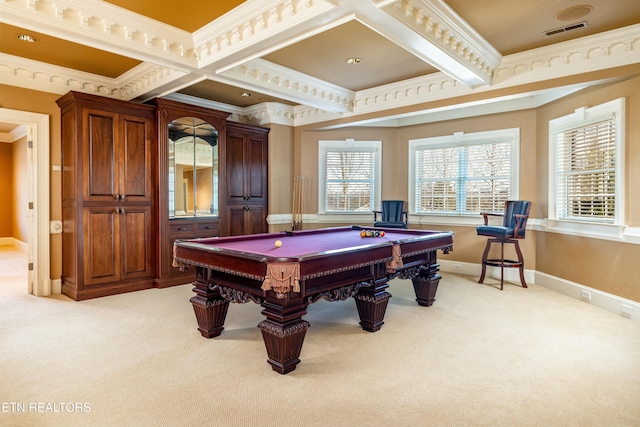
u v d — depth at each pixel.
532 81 3.99
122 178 4.39
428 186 5.99
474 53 3.68
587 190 4.09
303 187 6.38
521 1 2.91
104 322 3.36
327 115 5.89
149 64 4.10
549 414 1.93
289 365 2.40
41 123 4.32
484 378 2.33
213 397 2.09
